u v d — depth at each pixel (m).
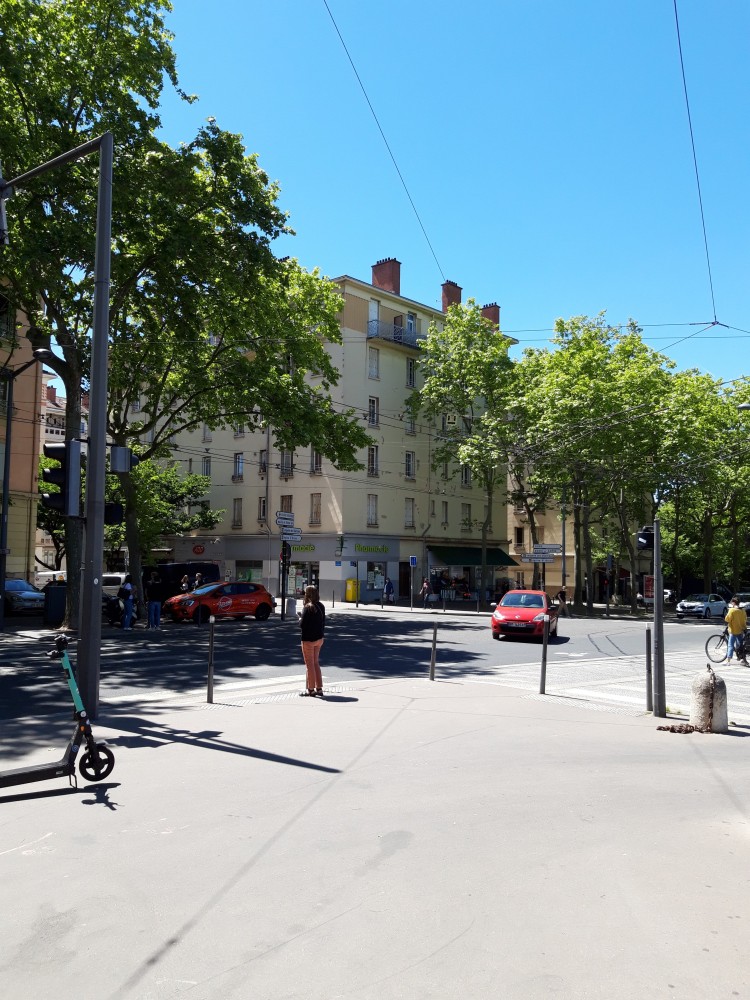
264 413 25.98
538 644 21.80
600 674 15.45
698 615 40.78
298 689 12.28
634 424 36.97
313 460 45.31
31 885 4.40
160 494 44.59
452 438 44.16
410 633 23.64
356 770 7.05
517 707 10.80
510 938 3.82
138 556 26.61
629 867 4.81
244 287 21.53
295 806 5.93
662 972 3.50
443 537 50.34
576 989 3.35
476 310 42.16
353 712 10.03
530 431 38.47
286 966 3.52
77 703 6.36
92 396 9.69
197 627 25.02
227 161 20.69
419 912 4.11
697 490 43.38
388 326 47.22
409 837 5.30
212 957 3.59
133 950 3.65
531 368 41.66
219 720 9.36
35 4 19.00
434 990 3.33
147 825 5.45
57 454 9.46
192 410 27.95
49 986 3.33
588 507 42.97
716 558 61.81
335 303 29.02
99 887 4.38
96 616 9.27
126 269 20.16
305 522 45.66
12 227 19.33
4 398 29.98
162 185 19.41
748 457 42.62
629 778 7.01
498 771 7.15
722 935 3.88
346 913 4.08
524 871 4.71
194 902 4.20
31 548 31.78
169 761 7.26
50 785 6.43
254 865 4.74
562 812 5.93
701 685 9.48
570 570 63.09
